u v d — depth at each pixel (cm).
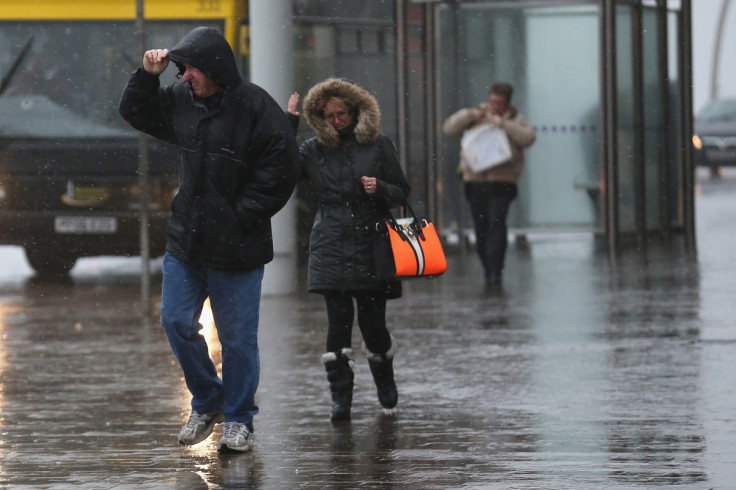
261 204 1916
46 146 4694
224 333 1953
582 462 1831
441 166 5366
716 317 3288
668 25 5809
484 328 3225
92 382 2591
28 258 5009
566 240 5819
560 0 5369
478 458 1873
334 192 2183
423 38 5309
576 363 2683
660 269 4519
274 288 4012
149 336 3241
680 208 5847
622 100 5472
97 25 4725
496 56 5412
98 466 1864
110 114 4706
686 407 2217
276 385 2530
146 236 3672
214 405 1984
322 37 4947
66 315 3691
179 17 4659
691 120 5828
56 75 4725
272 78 3925
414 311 3581
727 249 5247
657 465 1805
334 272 2180
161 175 4650
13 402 2391
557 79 5444
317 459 1891
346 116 2178
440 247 2208
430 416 2205
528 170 5500
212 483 1747
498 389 2434
